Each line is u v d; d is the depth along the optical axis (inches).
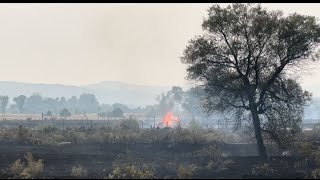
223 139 4468.5
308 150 3198.8
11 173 2432.3
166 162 3157.0
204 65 3427.7
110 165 2891.2
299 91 3486.7
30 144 3932.1
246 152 3946.9
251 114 3548.2
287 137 3494.1
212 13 3408.0
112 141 4097.0
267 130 3430.1
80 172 2397.9
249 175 2364.7
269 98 3486.7
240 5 3383.4
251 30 3302.2
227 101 3533.5
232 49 3309.5
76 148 3791.8
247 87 3361.2
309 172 2534.5
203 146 4025.6
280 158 3184.1
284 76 3469.5
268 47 3341.5
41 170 2472.9
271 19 3316.9
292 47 3289.9
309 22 3289.9
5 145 3821.4
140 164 2970.0
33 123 6973.4
